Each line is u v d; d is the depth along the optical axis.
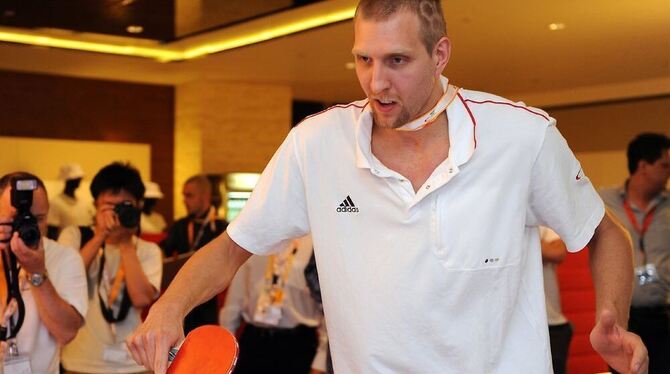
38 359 3.31
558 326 5.31
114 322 4.05
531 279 1.98
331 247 2.00
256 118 13.04
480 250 1.88
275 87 13.13
